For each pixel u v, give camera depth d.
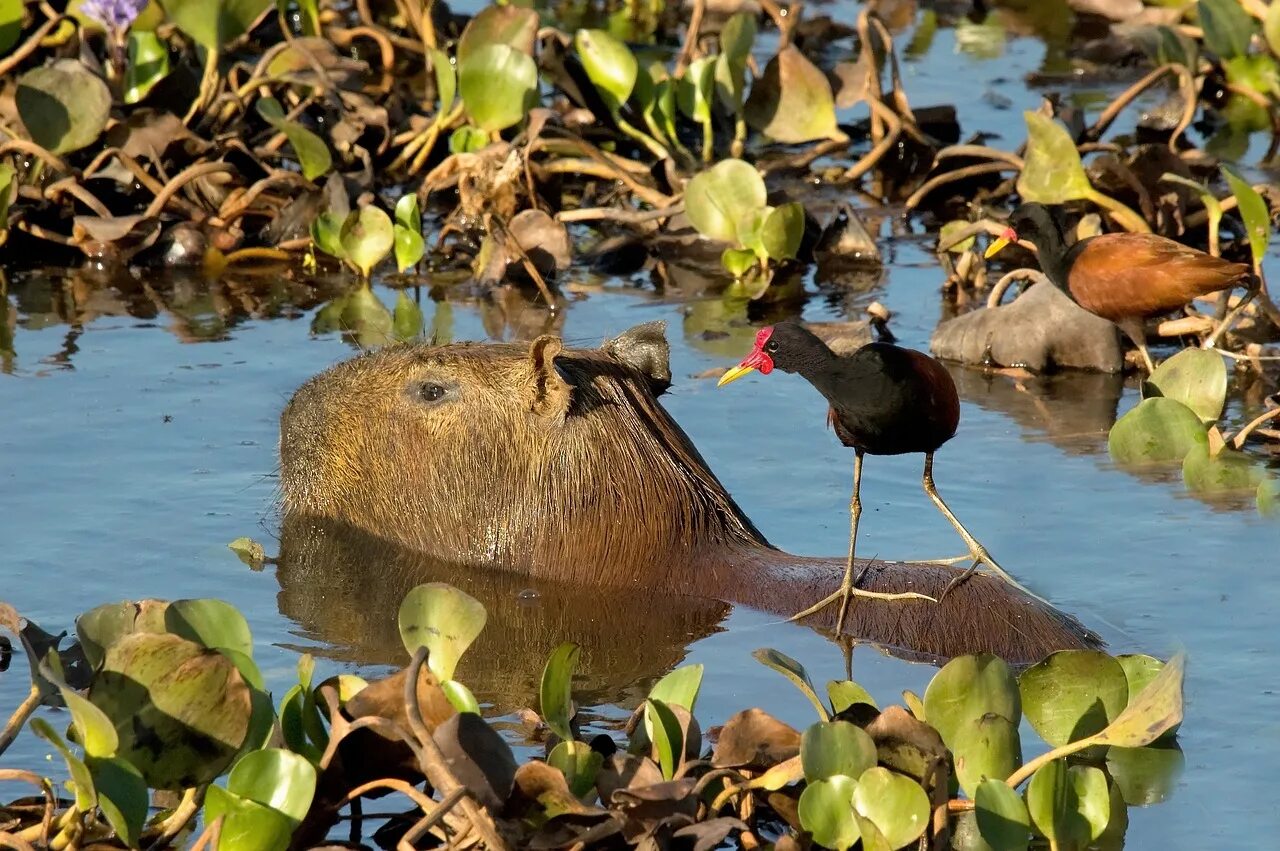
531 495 14.05
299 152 21.17
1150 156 21.44
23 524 13.96
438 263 21.42
